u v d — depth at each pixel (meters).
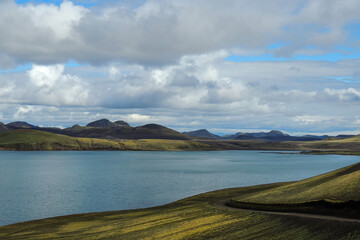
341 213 52.12
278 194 71.81
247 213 59.69
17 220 72.00
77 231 58.81
